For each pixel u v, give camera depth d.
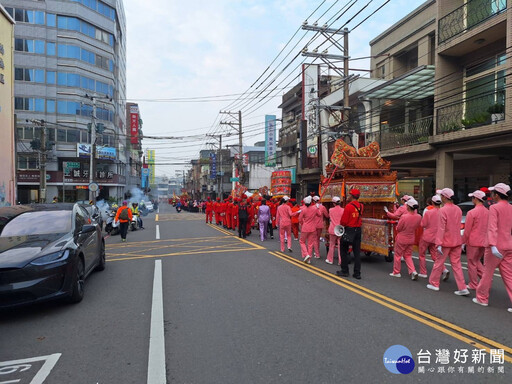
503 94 12.35
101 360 3.76
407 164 16.88
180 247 11.66
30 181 35.66
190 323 4.75
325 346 4.00
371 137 19.03
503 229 5.11
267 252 10.38
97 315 5.15
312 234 8.90
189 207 51.22
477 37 12.66
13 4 35.47
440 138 13.42
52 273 5.05
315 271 7.79
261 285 6.62
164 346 4.06
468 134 12.18
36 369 3.59
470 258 6.23
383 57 21.58
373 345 4.02
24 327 4.73
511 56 11.08
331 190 9.94
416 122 16.64
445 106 13.56
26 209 6.85
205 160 68.50
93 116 28.03
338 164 9.31
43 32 36.34
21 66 35.59
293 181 28.17
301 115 27.08
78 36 37.78
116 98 44.62
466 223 6.15
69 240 5.68
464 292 5.89
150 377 3.39
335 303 5.53
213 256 9.75
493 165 15.23
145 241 13.58
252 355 3.81
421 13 18.45
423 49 18.16
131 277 7.47
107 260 9.54
